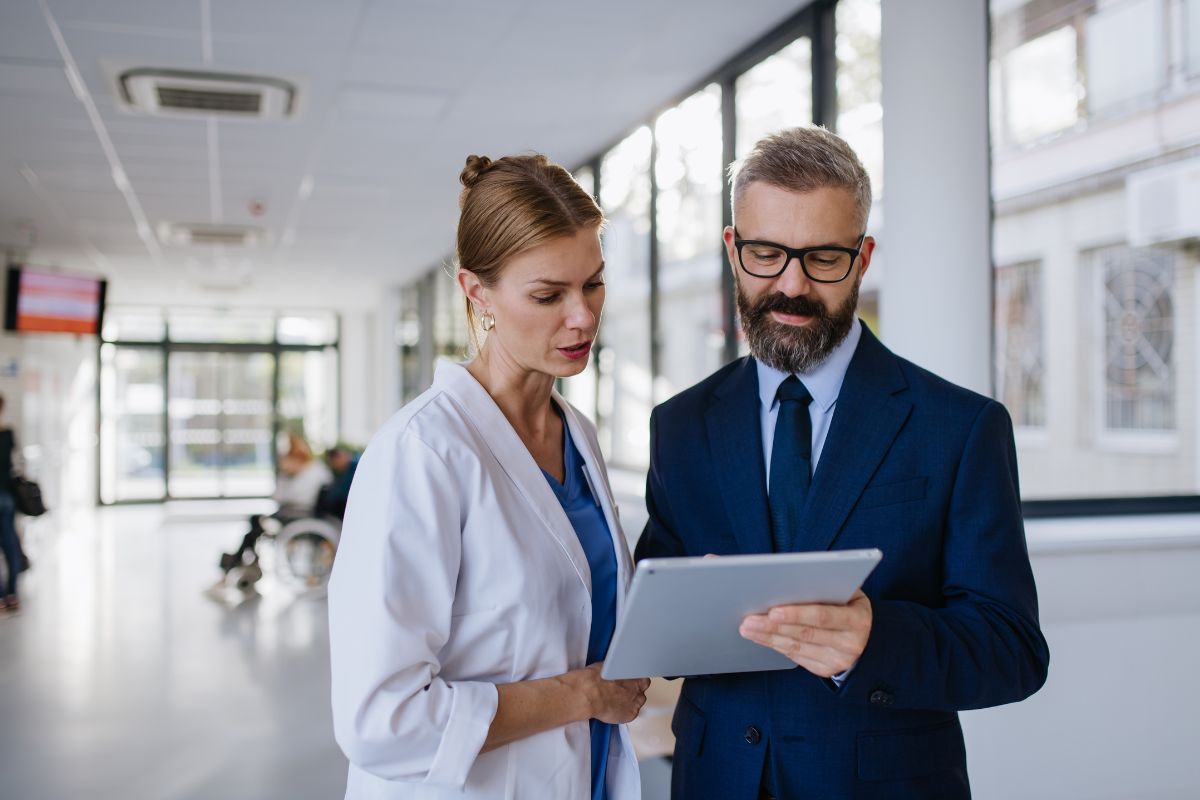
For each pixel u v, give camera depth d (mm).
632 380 5684
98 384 13352
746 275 1237
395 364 12820
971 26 2990
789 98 4023
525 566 1163
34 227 8125
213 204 7289
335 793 3182
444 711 1072
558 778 1166
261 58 4262
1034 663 1146
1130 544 2916
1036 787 2607
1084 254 3701
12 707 4129
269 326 14883
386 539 1085
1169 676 2719
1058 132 3723
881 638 1050
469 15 3855
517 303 1173
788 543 1250
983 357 3002
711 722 1281
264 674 4637
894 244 3066
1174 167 3457
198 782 3275
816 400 1279
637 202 5555
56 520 10156
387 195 7023
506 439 1219
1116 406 3660
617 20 3945
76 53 4172
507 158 1230
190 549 9102
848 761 1184
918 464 1203
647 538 1476
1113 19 3594
